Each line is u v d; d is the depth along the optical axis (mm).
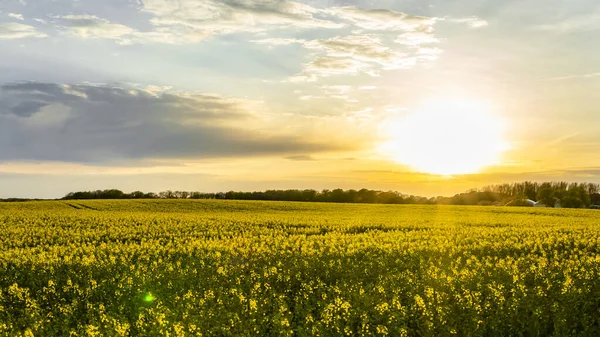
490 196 124125
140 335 10188
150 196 114750
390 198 118500
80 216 47656
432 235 30750
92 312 12266
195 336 10078
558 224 42406
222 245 24422
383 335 10094
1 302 13758
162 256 22562
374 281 16016
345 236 29594
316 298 13477
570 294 12359
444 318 11031
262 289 14914
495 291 12328
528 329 10820
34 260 19672
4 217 45969
